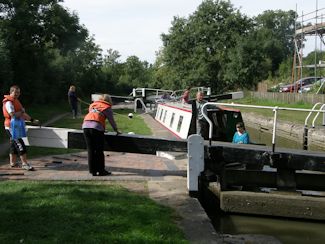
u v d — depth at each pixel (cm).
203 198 898
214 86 5434
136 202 721
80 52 6331
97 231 575
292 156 852
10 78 2878
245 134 1086
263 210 841
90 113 920
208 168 893
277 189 882
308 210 824
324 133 1816
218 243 576
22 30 3875
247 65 4897
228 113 1233
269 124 2645
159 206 713
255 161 875
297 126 2203
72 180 882
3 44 2995
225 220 845
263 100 4109
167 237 575
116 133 956
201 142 839
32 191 756
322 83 3466
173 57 5725
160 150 945
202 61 5456
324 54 5722
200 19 5659
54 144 1021
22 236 548
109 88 8138
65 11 4759
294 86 3941
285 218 842
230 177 909
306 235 767
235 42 5356
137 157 1174
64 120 2303
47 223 596
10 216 619
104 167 945
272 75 6738
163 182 891
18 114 960
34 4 4094
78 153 1211
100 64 7556
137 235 571
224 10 5644
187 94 1658
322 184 915
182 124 1364
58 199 706
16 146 967
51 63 4594
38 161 1083
